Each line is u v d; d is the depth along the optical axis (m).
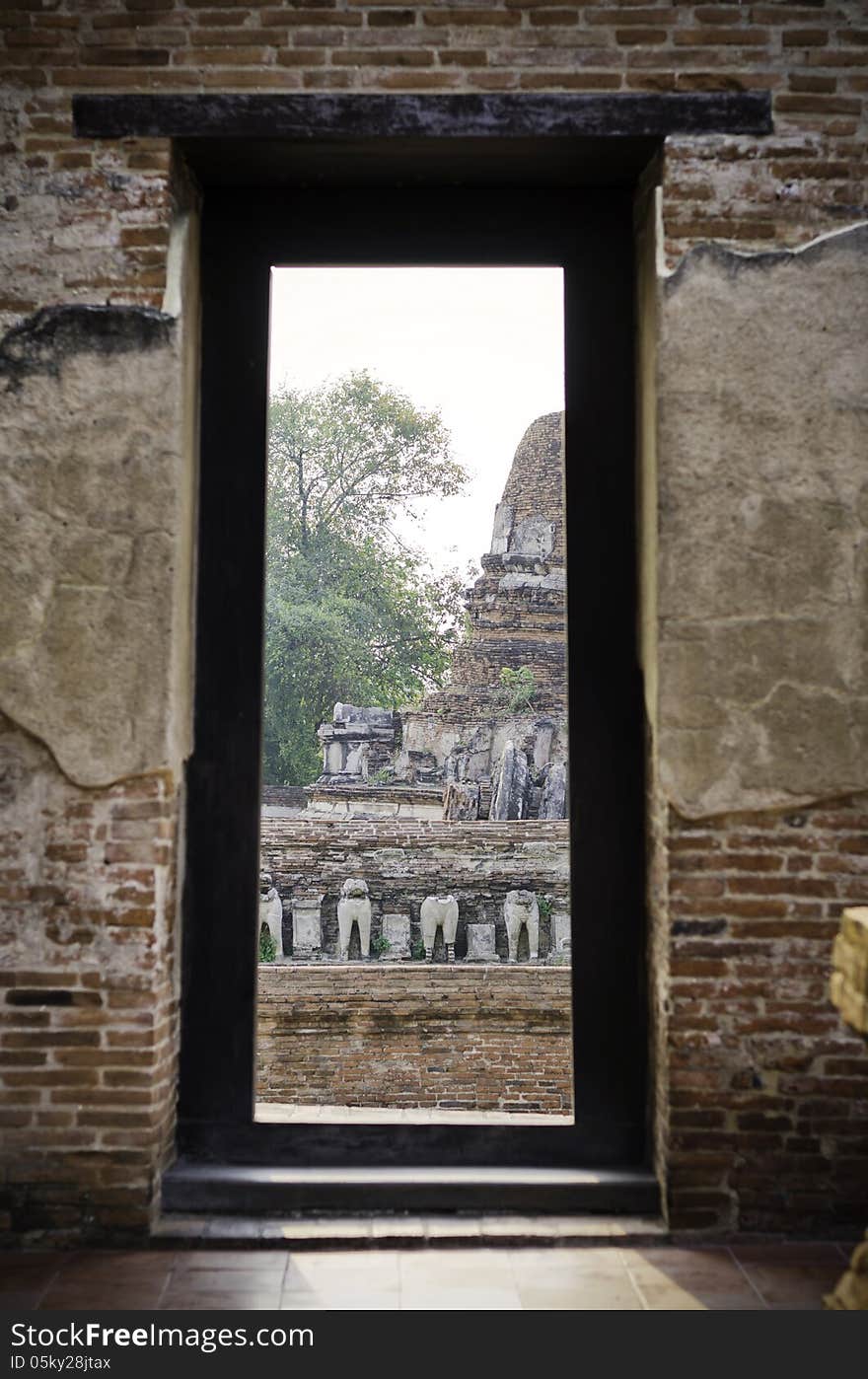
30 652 3.62
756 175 3.68
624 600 4.06
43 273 3.67
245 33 3.70
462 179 4.03
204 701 4.00
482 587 21.64
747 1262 3.42
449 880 9.88
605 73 3.69
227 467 4.05
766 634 3.61
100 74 3.70
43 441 3.64
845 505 3.62
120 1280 3.31
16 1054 3.59
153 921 3.60
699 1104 3.59
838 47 3.70
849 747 3.59
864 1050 3.57
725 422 3.64
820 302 3.65
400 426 21.80
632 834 4.00
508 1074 8.34
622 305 4.10
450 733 20.94
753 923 3.59
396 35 3.70
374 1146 3.90
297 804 18.69
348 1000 8.34
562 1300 3.16
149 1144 3.58
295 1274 3.35
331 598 20.88
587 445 4.09
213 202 4.10
